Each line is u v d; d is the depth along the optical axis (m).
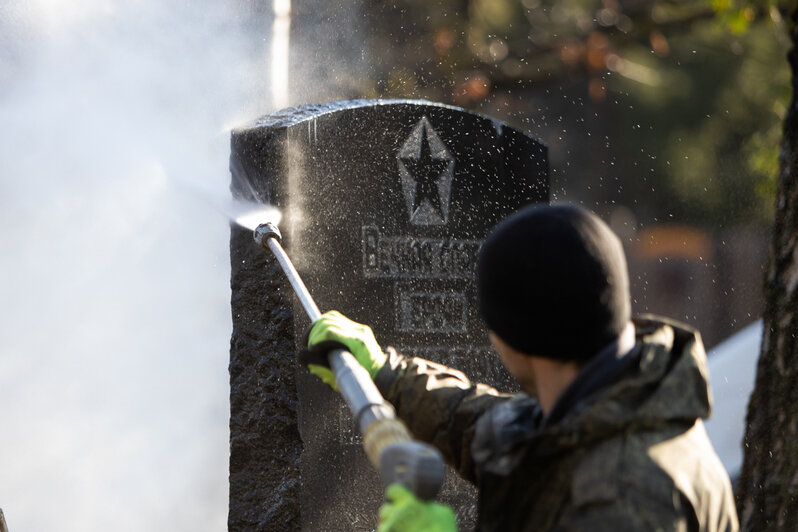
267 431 2.93
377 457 1.77
